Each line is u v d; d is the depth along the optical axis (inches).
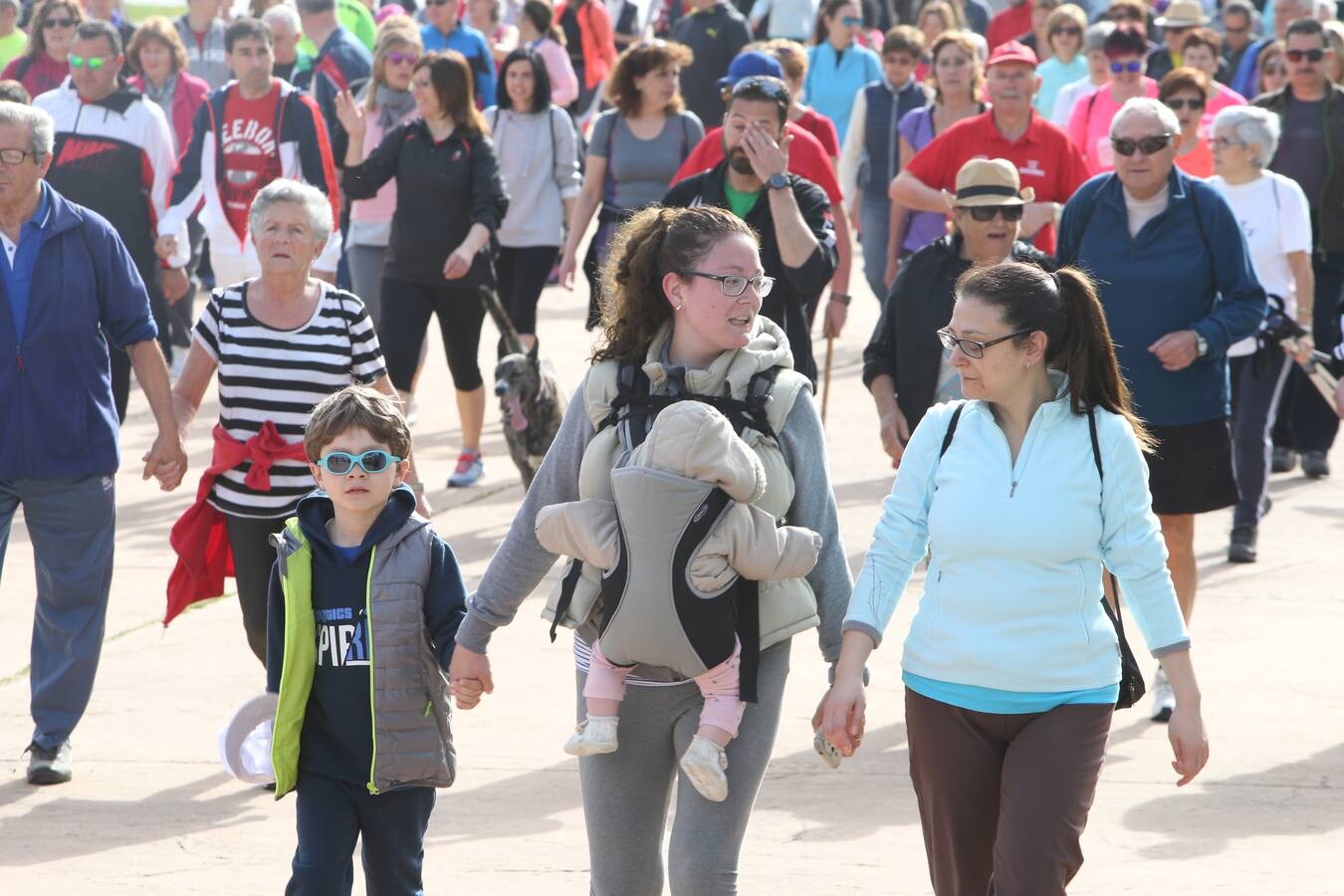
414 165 726.5
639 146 756.0
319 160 785.6
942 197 657.6
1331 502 740.0
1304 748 469.1
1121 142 487.8
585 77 1314.0
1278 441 792.9
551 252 866.1
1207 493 496.4
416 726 330.0
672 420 287.1
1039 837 288.5
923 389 494.9
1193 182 497.7
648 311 307.1
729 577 288.7
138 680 531.5
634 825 305.1
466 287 738.2
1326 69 731.4
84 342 451.8
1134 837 412.5
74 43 716.7
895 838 413.4
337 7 1214.3
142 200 731.4
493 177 730.8
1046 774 291.4
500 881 389.4
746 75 597.0
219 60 1177.4
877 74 1168.8
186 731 490.6
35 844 414.3
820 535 305.1
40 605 459.8
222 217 781.3
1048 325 299.3
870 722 496.4
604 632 290.2
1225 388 498.6
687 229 300.2
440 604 332.5
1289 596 608.1
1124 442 301.0
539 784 449.1
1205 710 498.3
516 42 1331.2
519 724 491.5
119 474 786.2
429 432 867.4
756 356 305.0
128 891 387.2
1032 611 296.5
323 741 332.2
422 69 724.0
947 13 1327.5
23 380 446.0
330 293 451.5
